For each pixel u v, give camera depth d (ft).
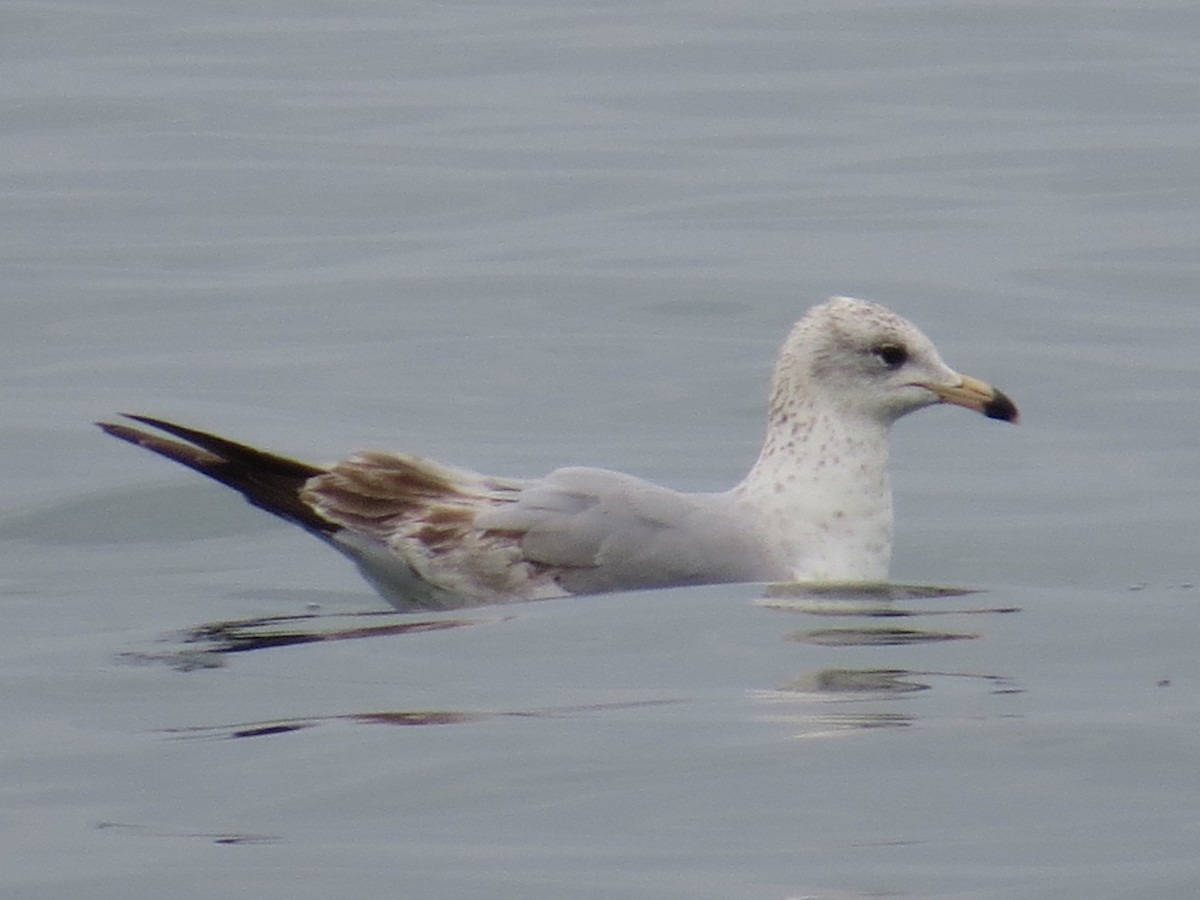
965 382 44.21
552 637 39.32
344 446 56.70
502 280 71.97
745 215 79.46
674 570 42.27
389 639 39.83
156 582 46.19
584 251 75.15
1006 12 112.57
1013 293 69.82
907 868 29.30
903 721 34.63
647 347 65.77
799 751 33.42
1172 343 64.49
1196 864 29.17
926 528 49.55
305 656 38.96
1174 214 78.38
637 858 29.76
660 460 55.88
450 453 56.29
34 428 57.31
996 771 32.63
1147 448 55.67
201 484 52.85
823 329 44.50
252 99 96.84
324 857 29.81
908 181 83.61
